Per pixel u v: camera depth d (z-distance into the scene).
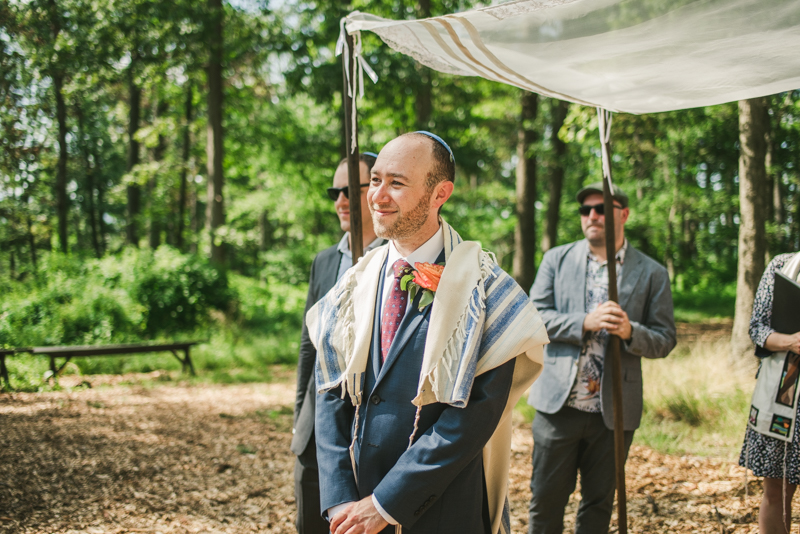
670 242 21.30
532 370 1.65
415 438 1.52
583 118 9.91
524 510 3.86
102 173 23.27
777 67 2.01
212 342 10.91
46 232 18.25
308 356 2.46
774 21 1.71
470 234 22.22
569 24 1.77
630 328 2.52
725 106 11.46
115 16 12.99
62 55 12.34
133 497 3.88
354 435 1.62
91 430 5.31
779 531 2.49
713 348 7.51
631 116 10.87
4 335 9.12
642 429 5.18
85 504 3.70
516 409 6.11
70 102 15.82
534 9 1.70
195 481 4.29
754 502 3.67
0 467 4.12
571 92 2.27
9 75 11.66
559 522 2.81
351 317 1.70
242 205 22.52
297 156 17.28
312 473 2.31
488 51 1.98
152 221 20.05
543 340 1.55
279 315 14.41
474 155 15.34
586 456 2.79
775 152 12.88
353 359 1.63
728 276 22.73
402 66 12.80
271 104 17.59
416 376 1.55
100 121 20.70
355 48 2.00
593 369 2.73
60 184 14.54
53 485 3.94
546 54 1.97
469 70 2.15
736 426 5.09
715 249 24.53
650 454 4.65
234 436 5.55
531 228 13.70
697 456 4.57
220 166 14.84
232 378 8.76
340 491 1.56
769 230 14.62
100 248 23.44
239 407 6.86
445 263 1.65
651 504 3.73
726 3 1.64
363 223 2.52
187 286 11.91
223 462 4.75
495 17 1.76
